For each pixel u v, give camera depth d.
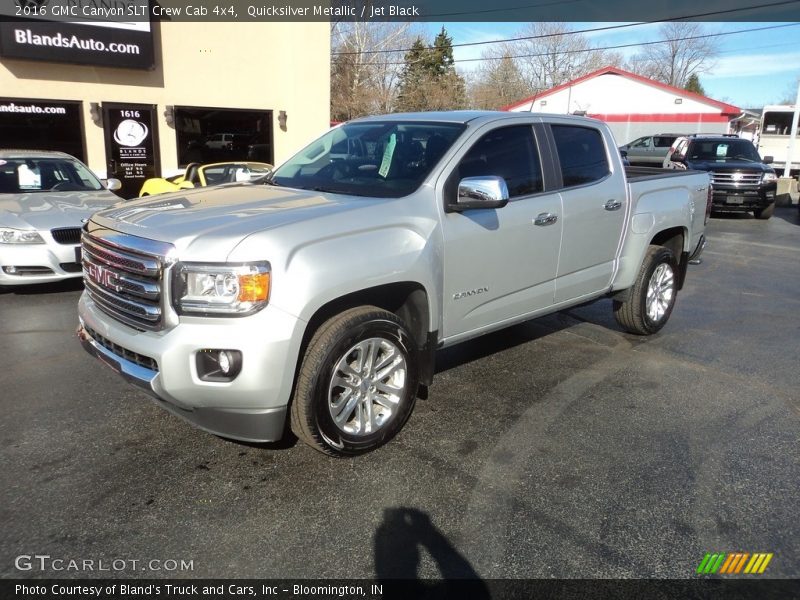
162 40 14.06
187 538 2.94
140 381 3.22
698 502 3.29
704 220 6.48
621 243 5.39
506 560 2.84
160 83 14.23
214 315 3.08
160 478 3.43
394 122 4.64
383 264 3.48
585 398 4.59
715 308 7.25
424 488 3.38
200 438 3.87
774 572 2.79
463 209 3.90
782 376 5.09
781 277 9.05
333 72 45.69
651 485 3.44
